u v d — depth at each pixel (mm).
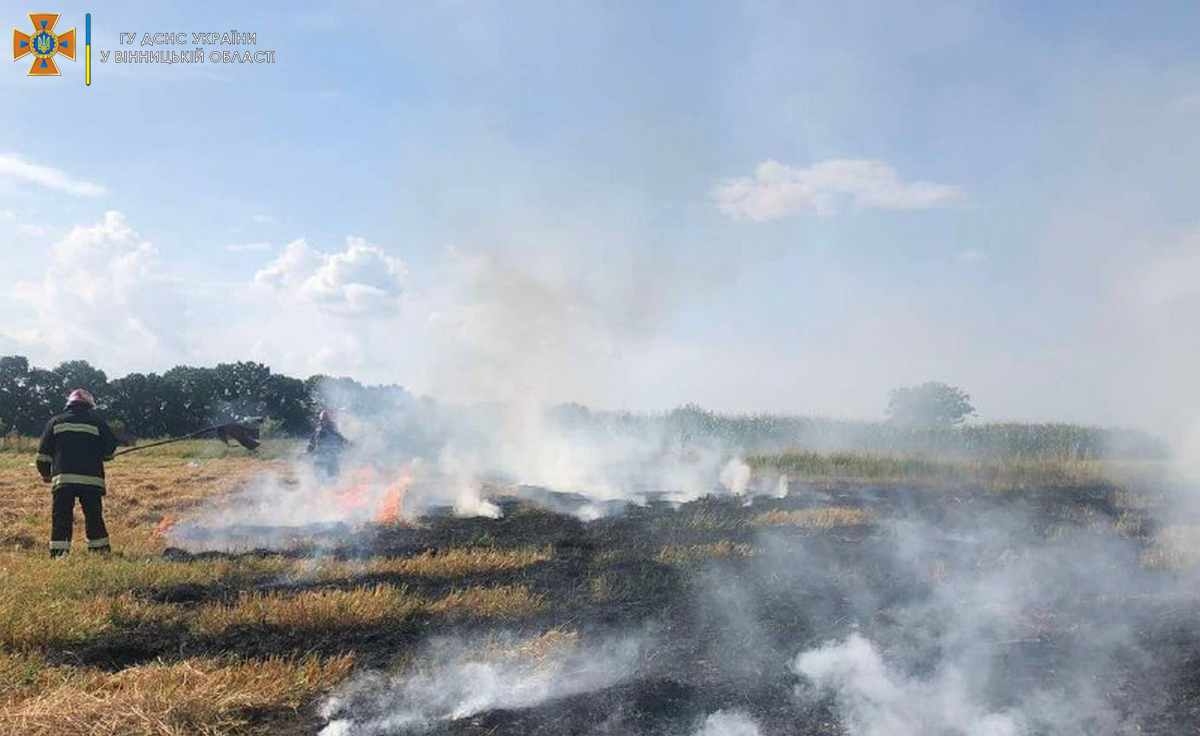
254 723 5402
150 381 43969
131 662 6441
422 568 9383
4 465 22734
